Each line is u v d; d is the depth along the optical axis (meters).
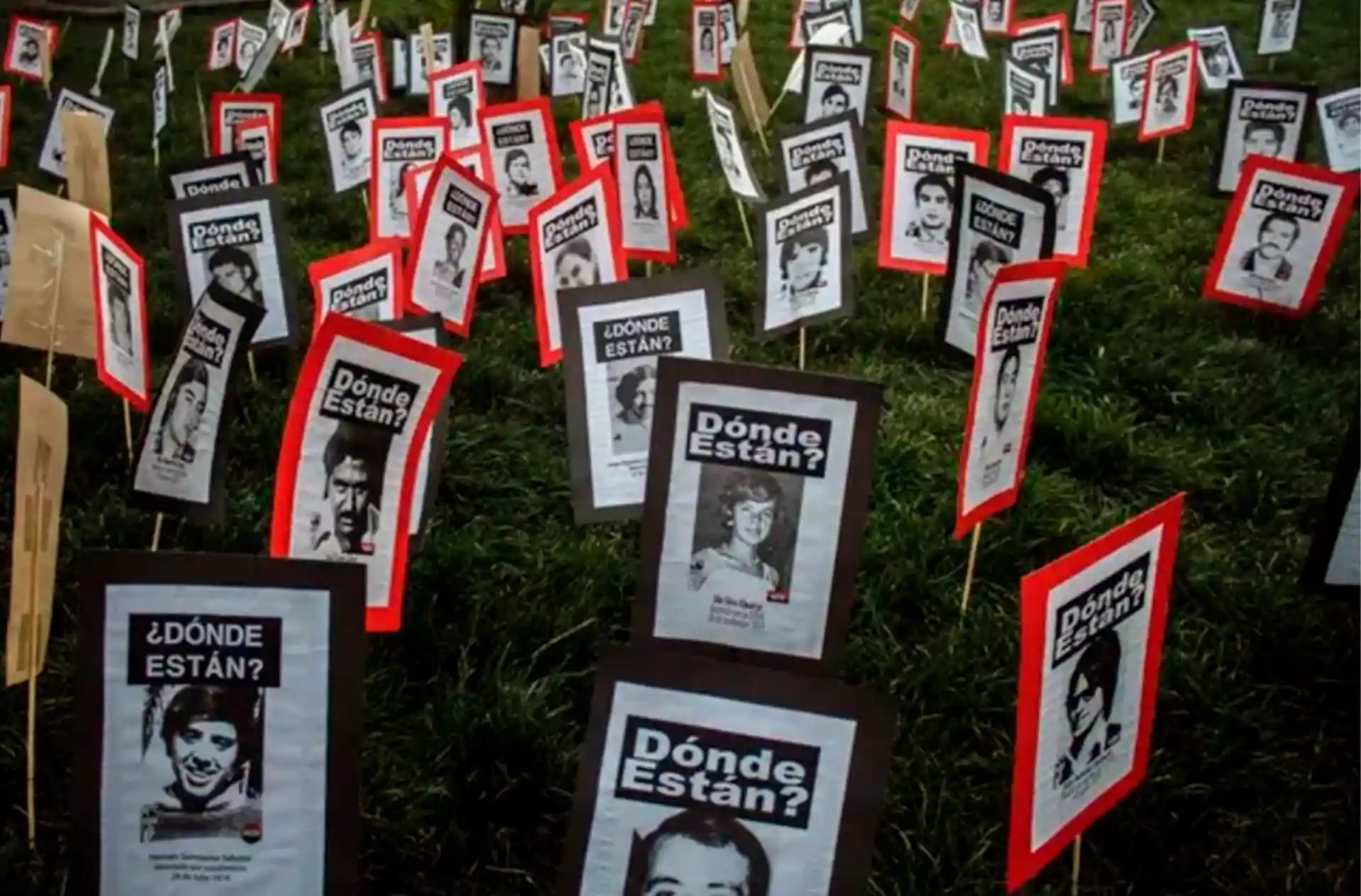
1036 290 3.79
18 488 2.65
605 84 8.08
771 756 2.38
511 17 10.64
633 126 6.10
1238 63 11.27
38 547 2.76
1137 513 4.81
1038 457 5.23
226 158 6.34
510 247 7.51
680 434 2.98
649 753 2.40
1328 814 3.43
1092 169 6.76
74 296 4.02
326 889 2.59
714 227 8.03
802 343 5.53
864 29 13.84
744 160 6.05
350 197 8.57
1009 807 3.43
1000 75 12.20
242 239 5.49
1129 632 2.68
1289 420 5.59
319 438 3.36
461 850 3.30
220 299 3.63
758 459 2.99
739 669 2.37
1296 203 6.36
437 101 8.20
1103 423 5.23
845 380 2.92
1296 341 6.37
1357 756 3.63
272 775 2.55
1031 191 4.50
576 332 3.91
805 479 2.99
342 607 2.51
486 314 6.59
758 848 2.41
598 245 5.19
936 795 3.43
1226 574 4.41
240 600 2.47
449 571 4.30
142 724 2.50
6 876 3.10
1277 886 3.22
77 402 5.41
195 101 11.80
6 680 3.09
